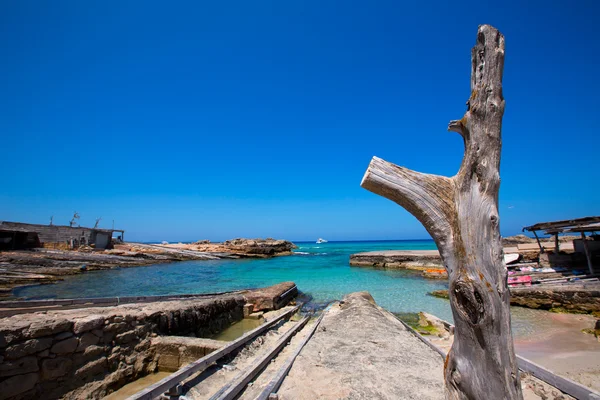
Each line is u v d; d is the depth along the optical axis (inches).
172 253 1663.4
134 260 1344.7
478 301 86.5
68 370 216.7
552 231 705.0
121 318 258.4
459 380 91.5
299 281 927.0
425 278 976.3
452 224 96.4
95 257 1234.0
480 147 92.5
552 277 625.0
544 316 496.4
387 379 210.7
